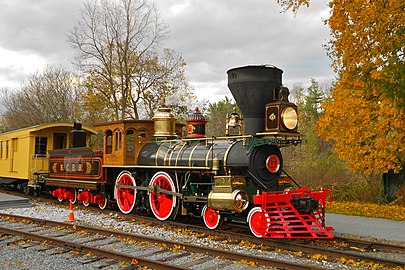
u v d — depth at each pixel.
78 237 8.55
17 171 16.78
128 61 28.19
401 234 9.60
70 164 14.09
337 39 13.66
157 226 9.89
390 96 13.09
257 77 8.53
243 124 8.99
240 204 8.23
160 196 10.45
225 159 8.91
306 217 8.31
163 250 7.31
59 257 6.91
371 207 14.68
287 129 8.21
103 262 6.59
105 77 28.03
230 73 8.95
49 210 12.59
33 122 35.75
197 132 10.80
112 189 12.70
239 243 8.00
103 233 8.69
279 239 8.08
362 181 18.53
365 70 13.45
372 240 8.82
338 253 6.86
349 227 10.62
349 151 15.84
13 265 6.44
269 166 8.70
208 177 9.84
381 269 6.25
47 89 35.97
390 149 14.62
